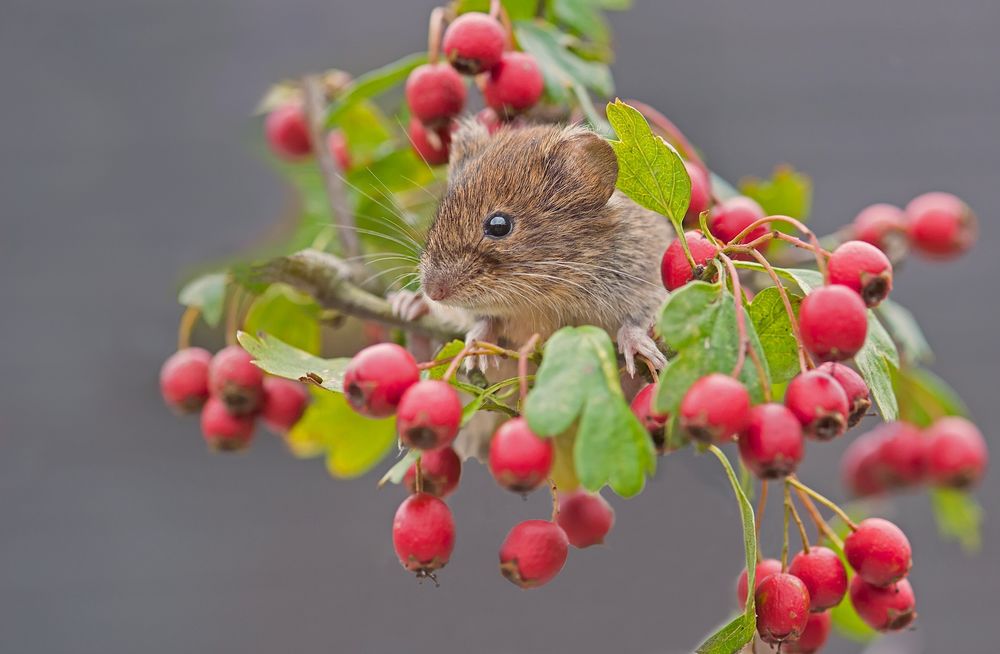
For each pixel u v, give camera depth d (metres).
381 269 1.12
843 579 1.03
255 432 1.10
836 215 1.87
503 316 1.09
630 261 1.09
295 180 1.16
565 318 1.09
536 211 1.08
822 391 1.01
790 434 1.01
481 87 1.09
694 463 1.11
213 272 1.11
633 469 1.01
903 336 1.12
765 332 1.03
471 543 1.53
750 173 1.89
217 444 1.10
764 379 1.01
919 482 1.15
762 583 1.03
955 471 1.14
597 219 1.08
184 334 1.11
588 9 1.12
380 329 1.13
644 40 1.96
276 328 1.12
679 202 1.03
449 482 1.04
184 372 1.10
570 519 1.07
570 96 1.09
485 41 1.08
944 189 1.91
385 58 1.83
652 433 1.02
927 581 1.76
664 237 1.10
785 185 1.12
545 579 1.03
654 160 1.03
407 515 1.03
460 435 1.09
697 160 1.09
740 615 1.02
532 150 1.08
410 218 1.12
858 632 1.12
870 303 1.02
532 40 1.10
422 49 1.83
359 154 1.15
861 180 1.90
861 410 1.02
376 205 1.13
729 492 1.11
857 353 1.02
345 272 1.10
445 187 1.10
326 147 1.13
